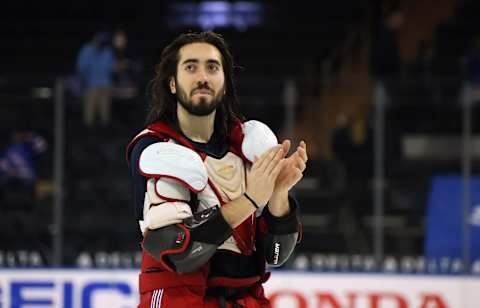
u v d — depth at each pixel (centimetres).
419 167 1869
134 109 1945
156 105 670
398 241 1830
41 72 3325
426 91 1891
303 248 1872
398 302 1728
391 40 2278
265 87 1858
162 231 612
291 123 1845
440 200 1838
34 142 1836
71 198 1841
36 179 1833
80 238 1823
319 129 1917
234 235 650
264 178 605
